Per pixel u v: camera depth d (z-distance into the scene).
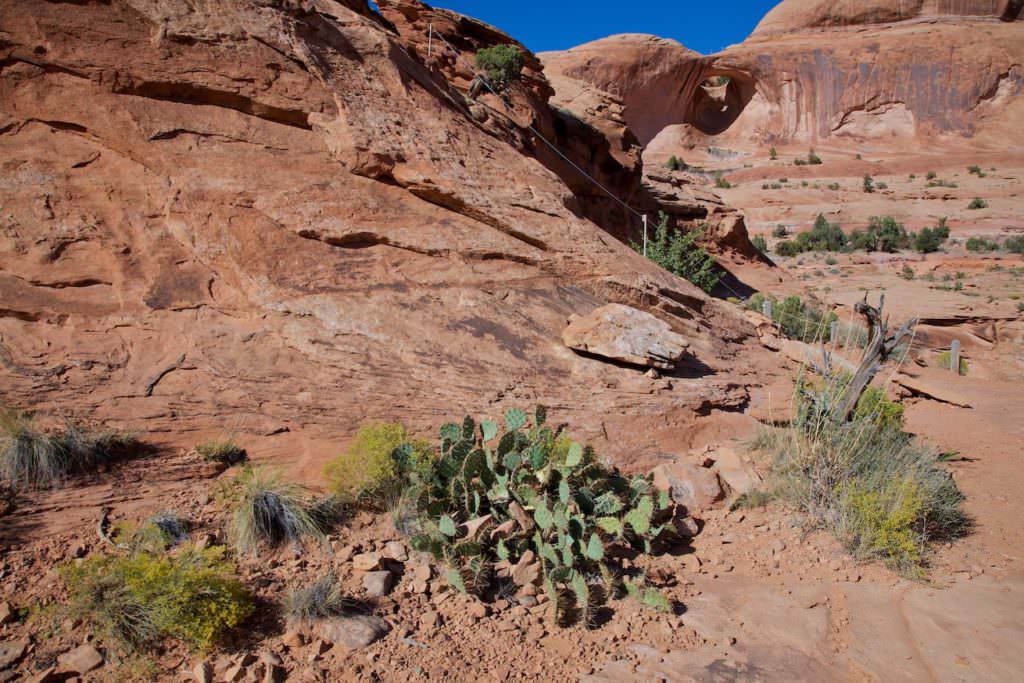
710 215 32.50
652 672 3.71
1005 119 79.44
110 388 5.52
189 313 6.38
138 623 3.54
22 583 3.78
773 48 87.19
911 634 4.16
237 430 5.54
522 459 5.06
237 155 7.58
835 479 5.78
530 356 7.25
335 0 10.92
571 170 22.78
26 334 5.70
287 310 6.62
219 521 4.54
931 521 5.70
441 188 8.48
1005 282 36.75
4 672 3.24
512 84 19.62
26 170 6.52
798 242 51.56
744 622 4.24
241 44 7.92
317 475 5.27
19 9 6.81
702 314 10.66
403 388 6.31
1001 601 4.54
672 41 87.44
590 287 8.91
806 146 86.06
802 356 9.97
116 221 6.64
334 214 7.64
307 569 4.31
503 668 3.67
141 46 7.36
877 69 83.38
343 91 8.58
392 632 3.87
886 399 7.36
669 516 5.35
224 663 3.48
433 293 7.51
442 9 20.44
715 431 7.20
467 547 4.26
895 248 49.09
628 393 7.11
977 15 89.44
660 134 90.06
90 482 4.67
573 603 4.26
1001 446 8.27
